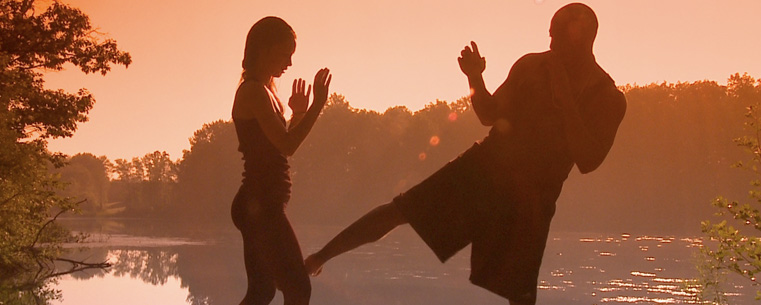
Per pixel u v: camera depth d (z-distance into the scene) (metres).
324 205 124.69
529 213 4.20
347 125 126.56
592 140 4.11
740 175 94.12
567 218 99.75
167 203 180.00
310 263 4.48
